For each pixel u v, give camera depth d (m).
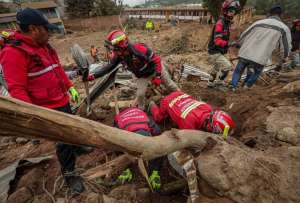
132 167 2.70
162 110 3.16
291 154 2.11
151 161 2.40
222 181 1.69
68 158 2.40
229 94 4.69
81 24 34.41
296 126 2.64
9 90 1.89
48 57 2.14
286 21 19.48
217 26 4.61
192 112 2.57
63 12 43.06
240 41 4.79
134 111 2.63
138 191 2.35
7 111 1.05
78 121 1.26
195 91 5.12
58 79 2.27
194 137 1.82
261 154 1.97
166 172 2.66
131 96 4.98
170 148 1.65
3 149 3.62
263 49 4.36
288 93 3.83
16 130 1.11
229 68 5.02
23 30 1.90
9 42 1.90
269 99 3.74
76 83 6.70
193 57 10.02
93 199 2.28
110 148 1.39
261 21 4.40
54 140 1.23
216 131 2.36
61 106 2.31
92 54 11.77
